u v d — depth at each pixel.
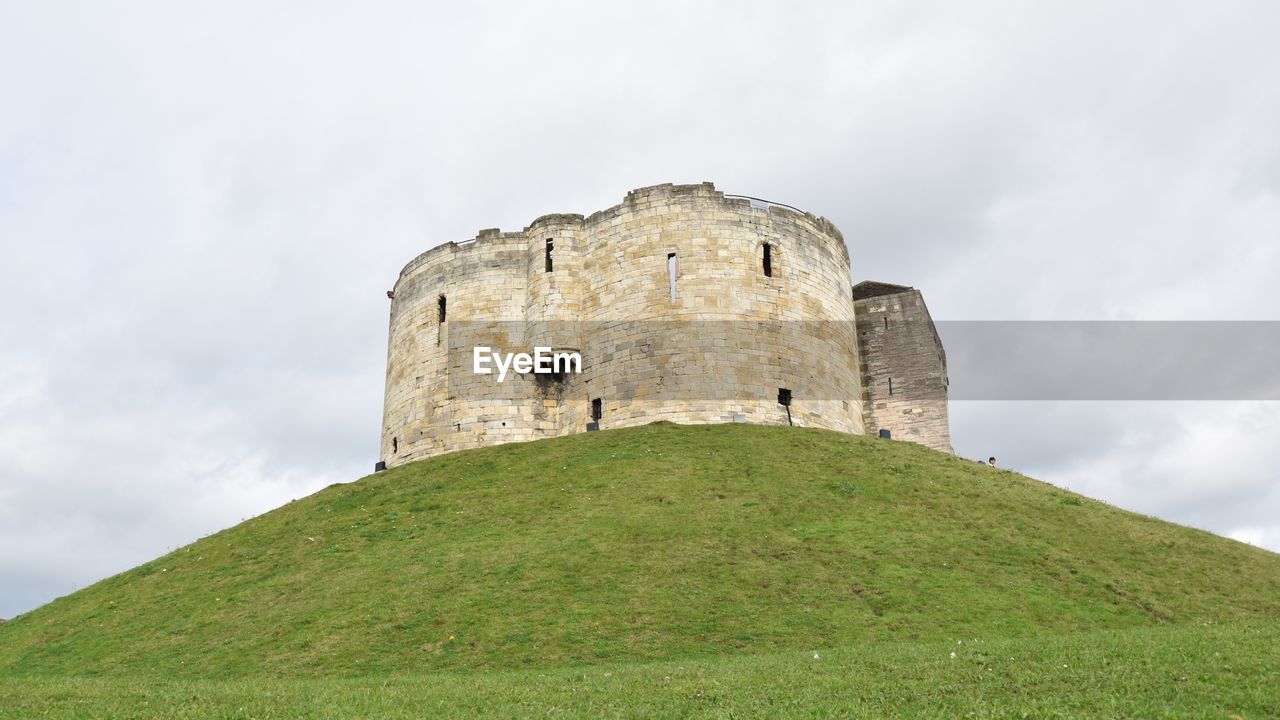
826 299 57.34
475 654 28.83
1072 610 31.36
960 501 41.12
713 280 54.03
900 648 26.11
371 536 41.16
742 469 44.06
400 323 62.97
